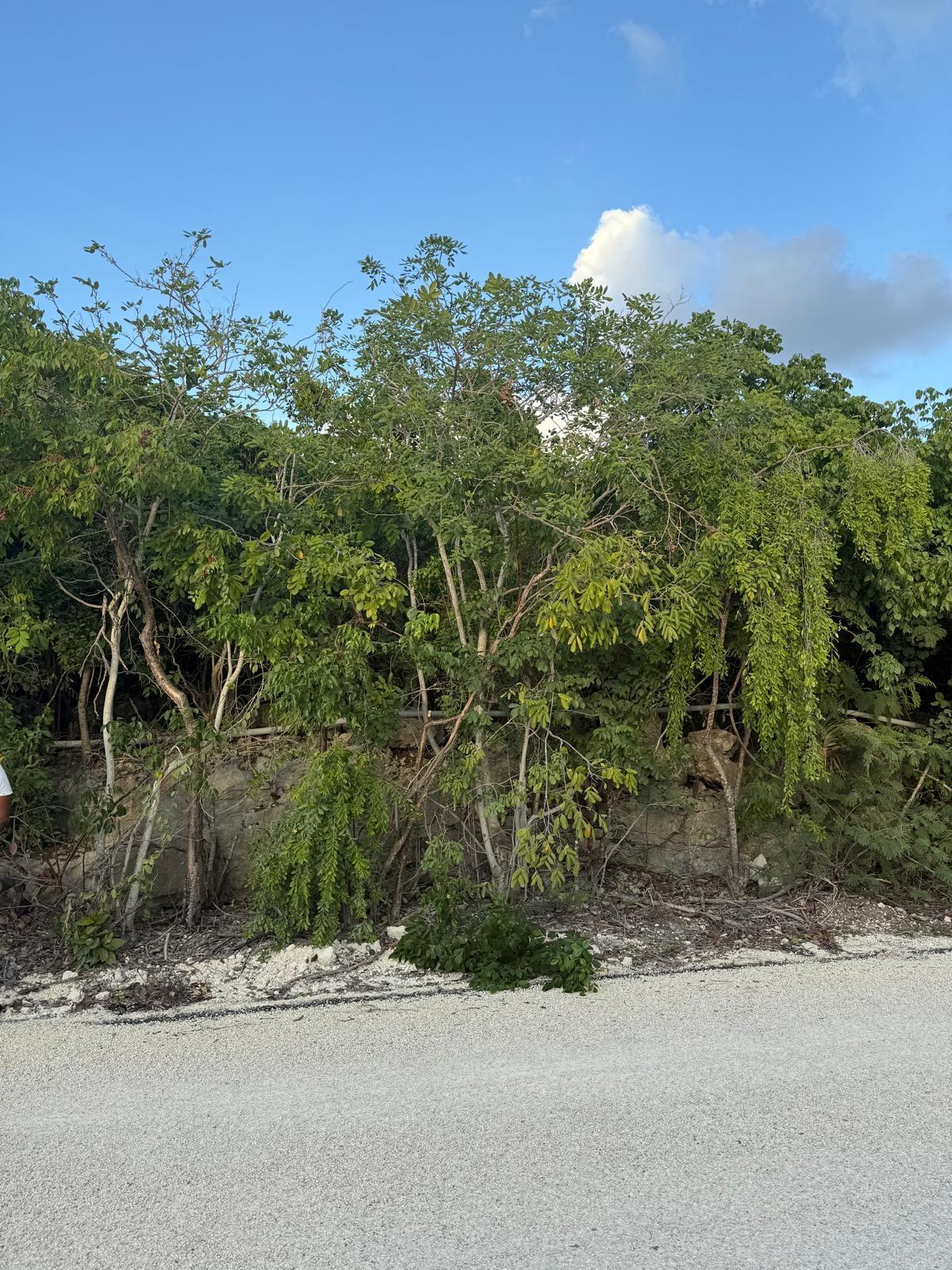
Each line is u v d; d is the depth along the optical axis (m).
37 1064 4.83
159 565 7.02
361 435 7.64
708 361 7.91
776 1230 3.28
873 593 9.27
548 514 7.13
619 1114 4.21
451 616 7.86
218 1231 3.28
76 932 6.50
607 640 7.64
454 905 7.06
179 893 7.77
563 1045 5.09
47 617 7.58
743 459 8.07
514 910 6.76
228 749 7.95
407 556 8.66
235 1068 4.77
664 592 7.61
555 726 8.55
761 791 8.66
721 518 7.83
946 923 8.14
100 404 6.80
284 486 7.59
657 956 6.92
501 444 7.38
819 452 8.62
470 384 7.66
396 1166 3.73
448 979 6.28
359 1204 3.45
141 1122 4.14
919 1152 3.86
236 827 7.96
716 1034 5.27
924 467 8.52
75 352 6.45
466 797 7.49
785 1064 4.82
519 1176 3.65
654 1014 5.62
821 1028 5.38
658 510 8.12
